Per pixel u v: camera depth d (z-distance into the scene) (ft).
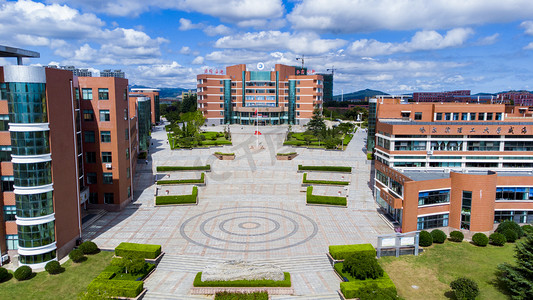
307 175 253.85
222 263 130.00
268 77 511.81
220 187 234.79
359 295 111.24
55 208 139.95
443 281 128.26
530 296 113.91
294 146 332.80
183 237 163.12
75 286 124.98
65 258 145.07
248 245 155.53
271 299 118.42
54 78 139.13
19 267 131.54
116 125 189.88
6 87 130.31
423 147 200.44
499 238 156.56
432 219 169.68
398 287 123.95
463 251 151.84
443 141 200.34
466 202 165.78
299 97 501.56
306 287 125.70
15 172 132.57
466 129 199.31
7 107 134.31
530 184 171.63
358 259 126.93
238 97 515.09
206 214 192.65
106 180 195.00
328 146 321.73
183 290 123.54
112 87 186.50
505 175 181.68
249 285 121.49
